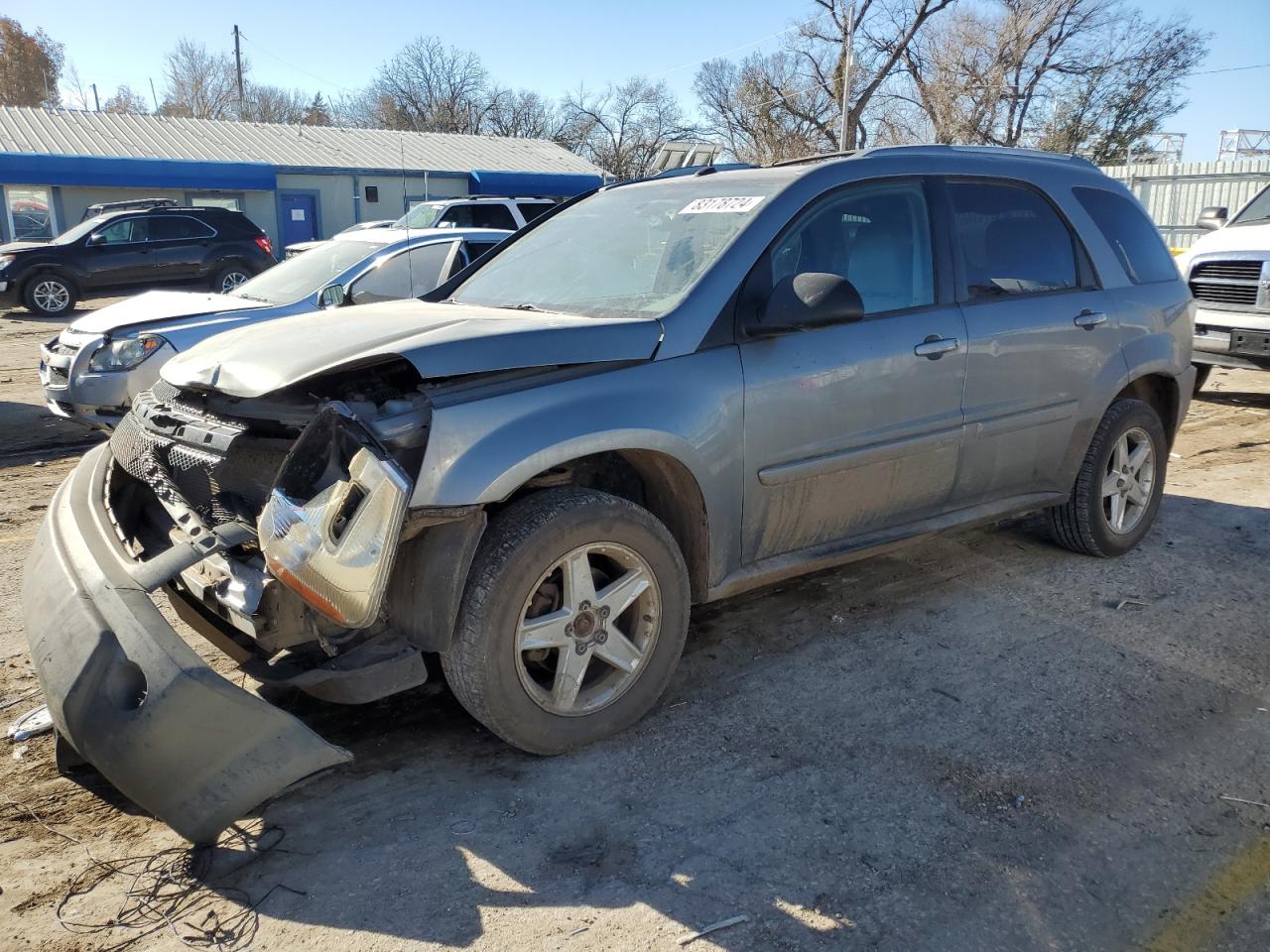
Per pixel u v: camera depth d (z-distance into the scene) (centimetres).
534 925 251
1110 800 303
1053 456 462
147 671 252
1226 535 550
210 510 313
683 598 342
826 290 329
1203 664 394
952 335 403
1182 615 442
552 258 421
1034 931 249
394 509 266
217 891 264
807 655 403
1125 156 3850
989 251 435
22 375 1159
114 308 770
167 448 326
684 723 350
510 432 295
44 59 6147
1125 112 3891
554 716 319
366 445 272
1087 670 389
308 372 287
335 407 274
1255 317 862
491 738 341
